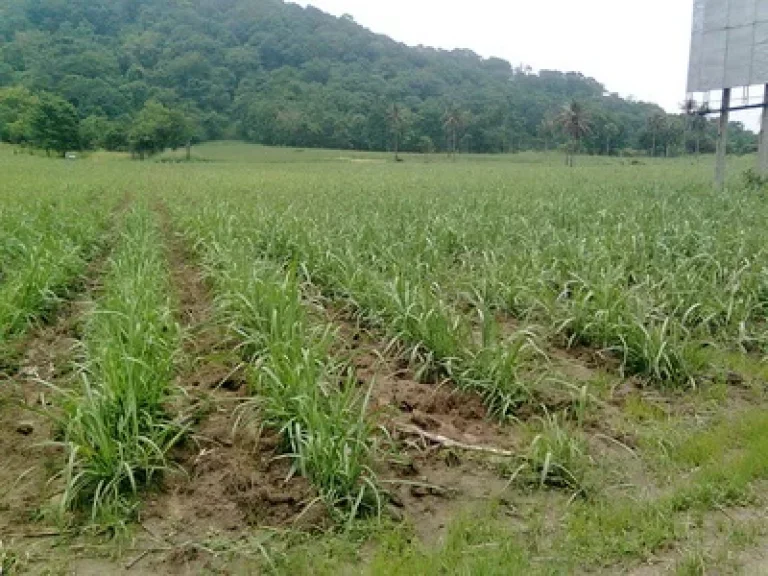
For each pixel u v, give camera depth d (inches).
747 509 157.4
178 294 346.0
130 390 168.2
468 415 207.9
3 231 428.8
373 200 705.0
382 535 145.6
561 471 171.6
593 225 455.2
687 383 234.8
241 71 4559.5
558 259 351.3
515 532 149.2
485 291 317.1
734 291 298.5
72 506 154.7
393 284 273.9
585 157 3422.7
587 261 338.3
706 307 287.7
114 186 1090.1
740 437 194.1
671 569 136.3
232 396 215.3
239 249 366.0
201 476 169.6
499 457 181.3
